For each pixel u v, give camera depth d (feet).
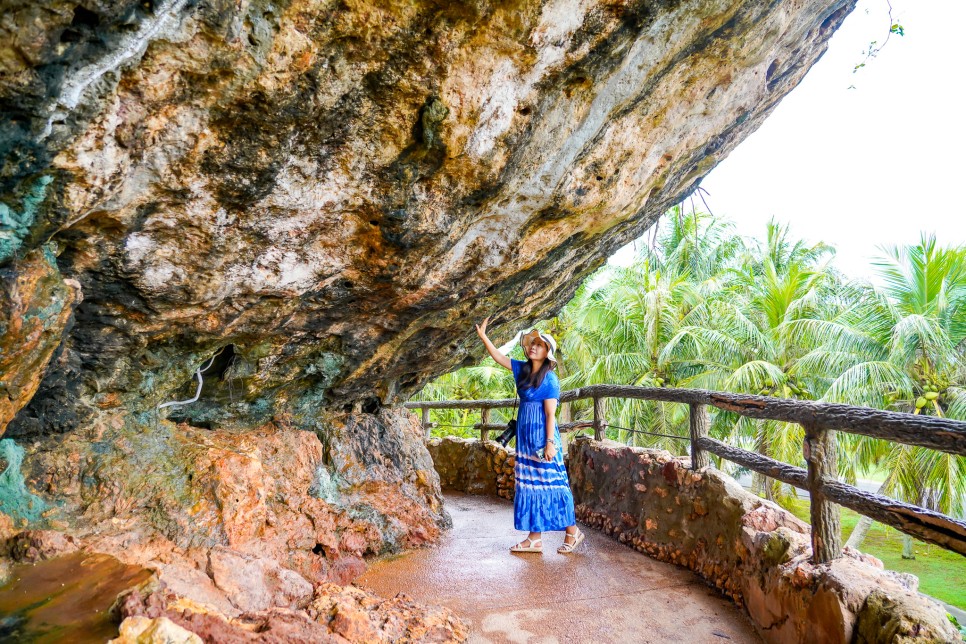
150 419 10.46
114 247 7.13
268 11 5.73
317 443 14.52
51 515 8.41
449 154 8.18
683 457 14.65
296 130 6.95
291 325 10.91
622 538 15.30
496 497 21.43
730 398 11.83
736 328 47.75
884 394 38.01
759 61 10.97
